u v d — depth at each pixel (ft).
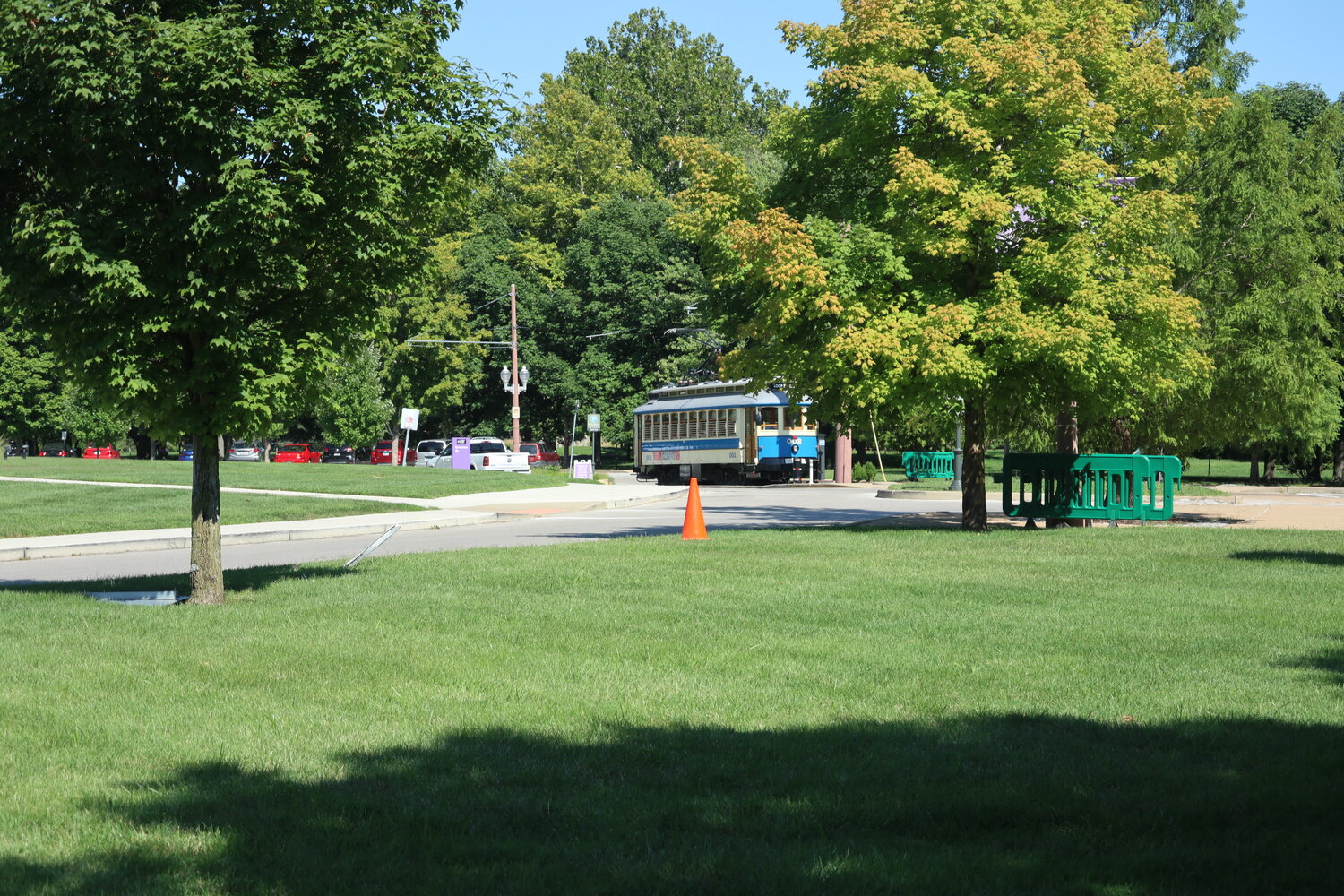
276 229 34.35
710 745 19.21
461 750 18.90
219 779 17.54
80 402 232.94
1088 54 63.77
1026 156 61.21
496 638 29.37
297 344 37.55
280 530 74.33
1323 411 112.06
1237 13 87.97
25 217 33.47
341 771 17.88
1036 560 46.50
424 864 14.02
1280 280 81.10
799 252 58.44
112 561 60.70
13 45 32.35
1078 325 58.03
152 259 34.68
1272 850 14.33
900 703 22.09
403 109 36.81
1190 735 19.54
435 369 219.20
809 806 16.03
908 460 168.66
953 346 57.77
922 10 64.95
